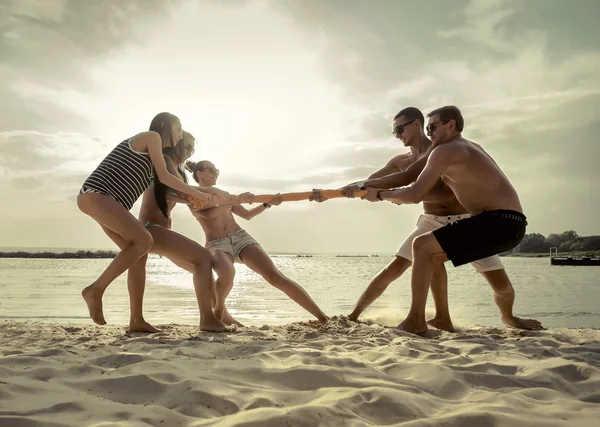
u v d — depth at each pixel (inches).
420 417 73.4
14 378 90.0
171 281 623.8
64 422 68.9
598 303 355.9
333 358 105.6
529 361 110.5
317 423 68.8
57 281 594.9
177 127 169.0
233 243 186.5
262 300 353.1
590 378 97.1
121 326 176.4
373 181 180.5
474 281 645.9
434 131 165.9
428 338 149.6
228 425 67.0
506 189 155.6
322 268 1401.3
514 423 69.2
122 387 87.2
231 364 101.7
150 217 166.1
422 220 178.9
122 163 155.2
